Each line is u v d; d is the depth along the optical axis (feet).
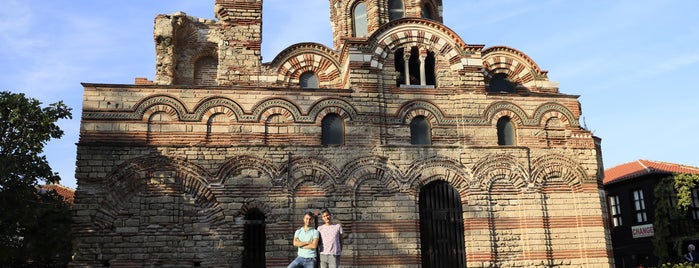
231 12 96.63
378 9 105.70
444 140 85.92
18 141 72.18
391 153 83.56
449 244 82.43
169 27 94.99
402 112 86.07
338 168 81.71
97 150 77.00
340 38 104.17
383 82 86.94
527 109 89.25
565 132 89.35
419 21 90.48
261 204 78.74
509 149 86.69
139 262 74.84
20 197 69.31
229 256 76.64
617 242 130.82
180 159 78.48
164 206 76.89
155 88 80.43
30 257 73.15
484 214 83.30
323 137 83.61
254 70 95.40
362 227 80.23
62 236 71.41
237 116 81.35
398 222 81.10
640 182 125.49
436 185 84.33
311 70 98.07
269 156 80.53
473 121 87.25
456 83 88.89
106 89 79.36
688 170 129.59
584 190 87.35
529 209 84.79
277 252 77.46
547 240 84.07
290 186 79.92
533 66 99.25
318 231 46.78
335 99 84.43
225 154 79.61
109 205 75.72
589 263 84.12
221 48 95.14
